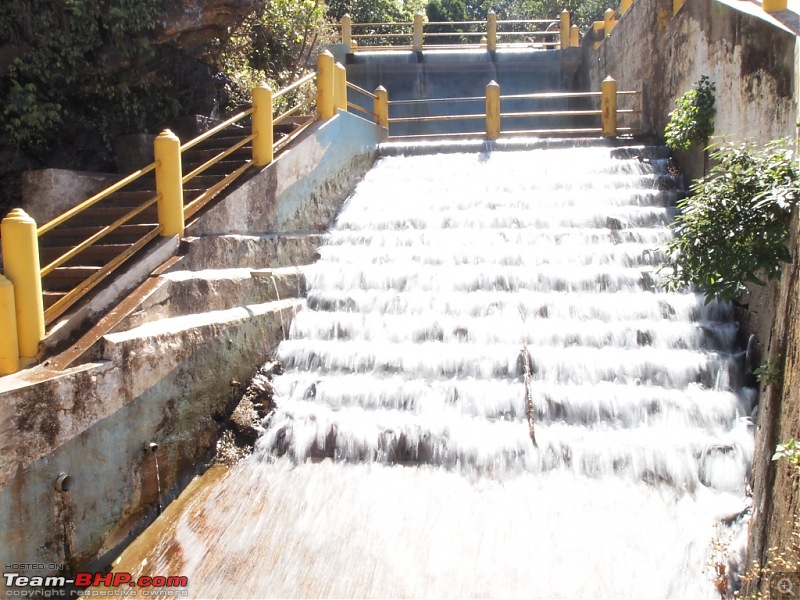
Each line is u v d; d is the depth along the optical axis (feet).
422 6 109.60
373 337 24.13
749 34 24.26
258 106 27.55
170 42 29.91
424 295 25.12
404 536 16.61
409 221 31.01
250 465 20.21
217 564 16.07
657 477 17.99
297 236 28.25
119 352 17.17
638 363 21.03
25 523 14.42
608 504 17.28
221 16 30.68
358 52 60.29
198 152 29.43
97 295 18.62
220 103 35.45
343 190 34.58
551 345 22.59
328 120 33.04
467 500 17.78
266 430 21.30
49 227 16.81
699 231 18.38
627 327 22.44
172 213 22.03
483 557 15.76
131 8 26.94
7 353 15.47
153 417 18.39
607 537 16.16
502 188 32.96
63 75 26.73
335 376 22.89
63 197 24.80
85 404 16.01
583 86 54.19
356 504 17.93
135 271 20.04
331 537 16.72
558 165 34.06
